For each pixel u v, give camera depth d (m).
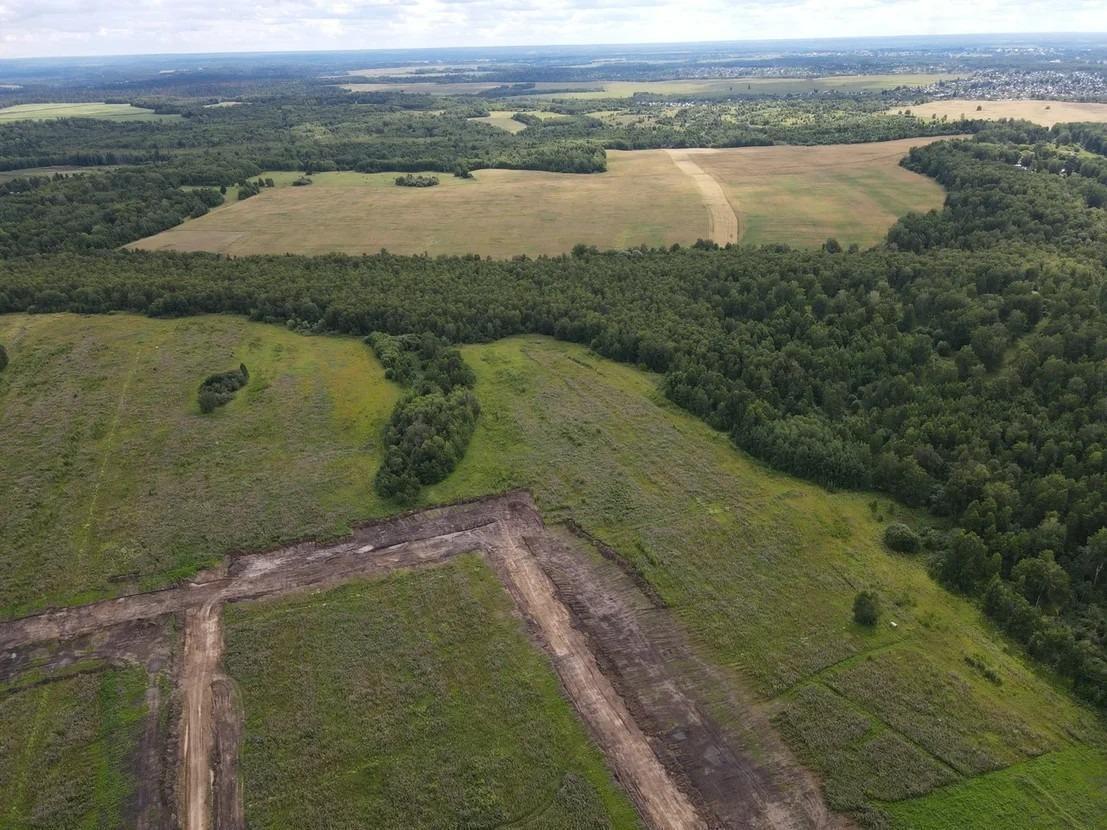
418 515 65.88
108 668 49.22
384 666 49.44
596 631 52.69
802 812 40.19
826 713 45.69
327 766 42.66
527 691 47.50
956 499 63.78
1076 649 47.72
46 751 43.25
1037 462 65.31
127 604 54.81
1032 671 48.84
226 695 47.25
